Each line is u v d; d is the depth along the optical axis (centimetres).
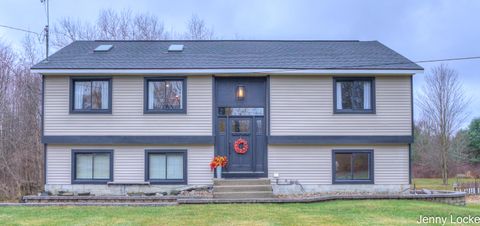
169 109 1365
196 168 1361
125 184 1353
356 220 856
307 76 1369
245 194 1273
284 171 1359
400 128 1354
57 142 1351
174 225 810
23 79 2161
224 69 1338
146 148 1364
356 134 1355
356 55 1471
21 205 1082
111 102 1359
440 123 2736
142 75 1360
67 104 1359
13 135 2064
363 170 1363
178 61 1400
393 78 1365
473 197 1881
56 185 1355
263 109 1397
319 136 1353
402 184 1355
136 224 820
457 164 2930
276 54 1496
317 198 1125
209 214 923
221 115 1397
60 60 1391
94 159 1370
